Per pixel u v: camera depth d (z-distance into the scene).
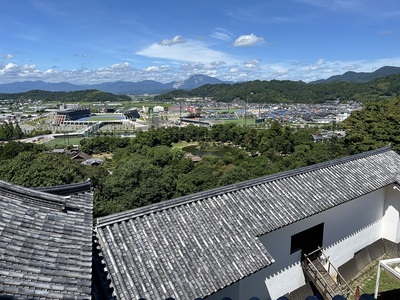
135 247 6.63
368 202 12.05
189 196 8.25
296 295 9.88
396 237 12.68
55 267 4.98
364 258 11.99
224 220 8.02
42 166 21.20
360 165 12.31
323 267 9.88
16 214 5.83
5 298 4.10
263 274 8.98
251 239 7.71
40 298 4.31
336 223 10.87
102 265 6.11
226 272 6.76
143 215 7.43
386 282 10.89
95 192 26.73
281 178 10.20
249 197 9.05
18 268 4.74
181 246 6.99
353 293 9.29
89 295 4.64
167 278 6.18
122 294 5.70
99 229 6.76
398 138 22.66
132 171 33.41
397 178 11.95
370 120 25.17
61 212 6.45
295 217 8.81
